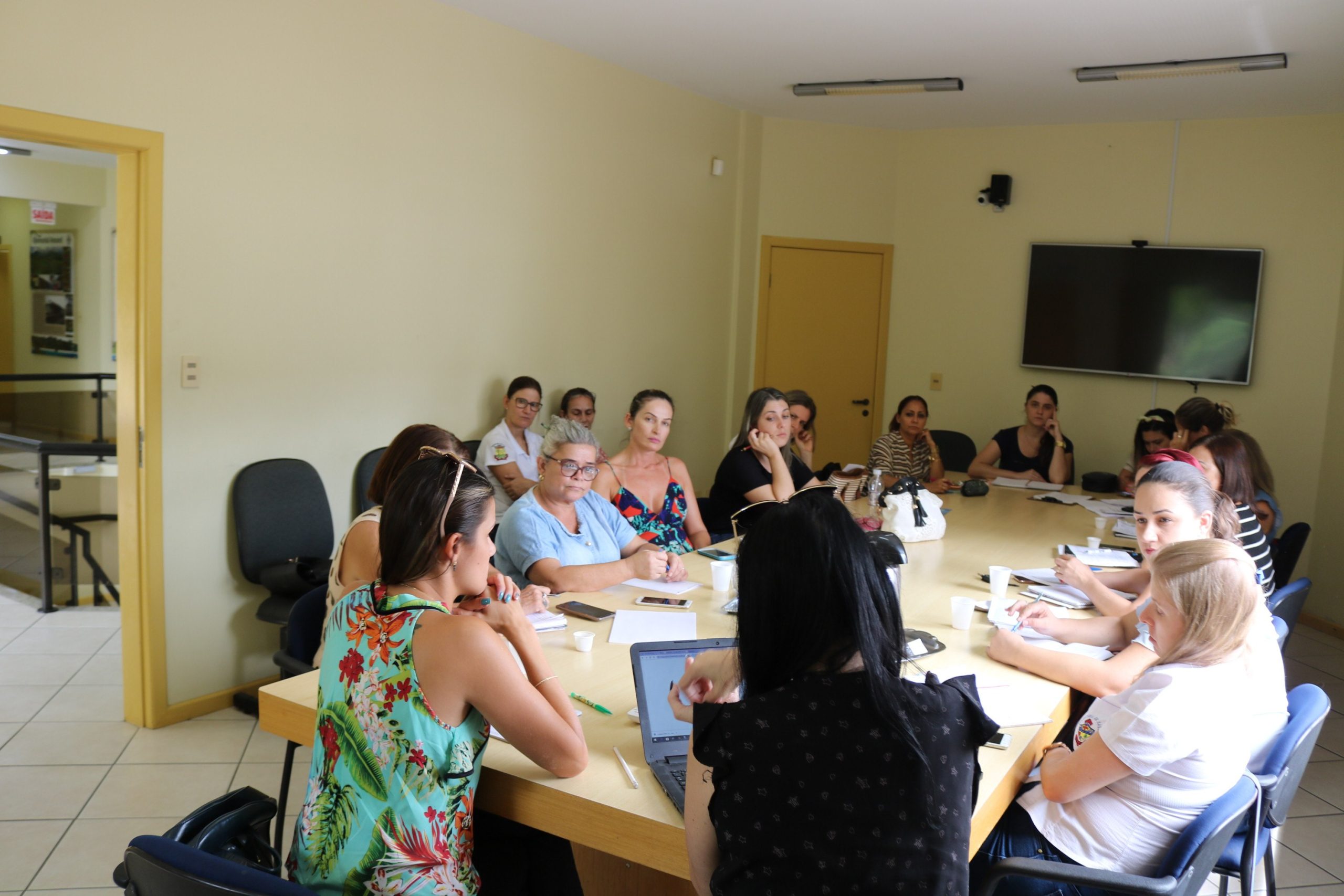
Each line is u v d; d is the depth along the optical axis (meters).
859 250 6.66
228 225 3.55
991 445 5.48
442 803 1.46
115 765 3.23
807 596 1.16
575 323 5.19
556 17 4.42
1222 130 5.80
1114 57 4.69
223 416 3.61
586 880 2.02
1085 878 1.59
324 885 1.47
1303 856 2.91
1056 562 2.79
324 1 3.78
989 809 1.59
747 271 6.41
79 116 3.09
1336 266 5.55
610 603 2.53
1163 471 2.51
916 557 3.23
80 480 4.93
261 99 3.60
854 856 1.12
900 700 1.14
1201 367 5.93
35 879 2.57
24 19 2.94
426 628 1.45
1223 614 1.72
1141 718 1.69
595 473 2.81
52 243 7.89
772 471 3.82
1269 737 1.97
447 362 4.49
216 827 1.63
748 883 1.15
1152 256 6.00
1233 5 3.89
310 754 3.35
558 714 1.60
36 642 4.41
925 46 4.65
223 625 3.71
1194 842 1.60
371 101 4.00
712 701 1.52
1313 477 5.67
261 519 3.65
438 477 1.51
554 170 4.93
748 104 6.06
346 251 3.98
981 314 6.57
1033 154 6.32
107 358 7.66
